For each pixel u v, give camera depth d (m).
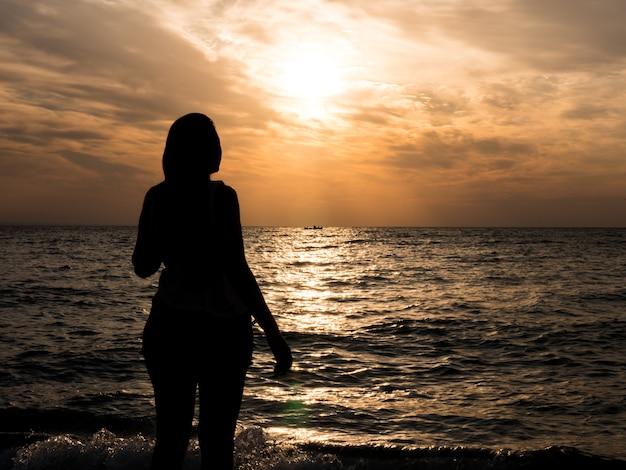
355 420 5.37
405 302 16.44
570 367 7.97
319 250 57.88
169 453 2.17
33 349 8.85
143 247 2.26
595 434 5.05
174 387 2.15
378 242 81.88
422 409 5.79
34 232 138.00
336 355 8.80
